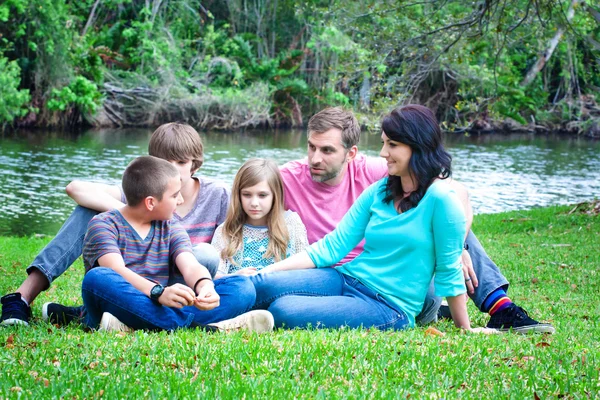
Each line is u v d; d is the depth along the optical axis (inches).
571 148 1333.7
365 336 170.7
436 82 1546.5
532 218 537.0
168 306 171.2
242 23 1720.0
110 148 1110.4
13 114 1234.0
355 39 1552.7
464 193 207.9
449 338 175.8
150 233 183.8
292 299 186.5
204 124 1498.5
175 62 1517.0
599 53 696.4
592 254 392.8
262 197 206.8
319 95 1595.7
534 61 1658.5
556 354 160.9
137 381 131.8
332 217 220.5
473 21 542.9
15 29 1310.3
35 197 714.2
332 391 129.5
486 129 1622.8
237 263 210.4
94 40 1450.5
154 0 1528.1
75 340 159.0
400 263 190.7
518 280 320.2
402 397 129.3
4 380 130.5
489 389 137.3
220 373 136.8
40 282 201.0
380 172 223.0
